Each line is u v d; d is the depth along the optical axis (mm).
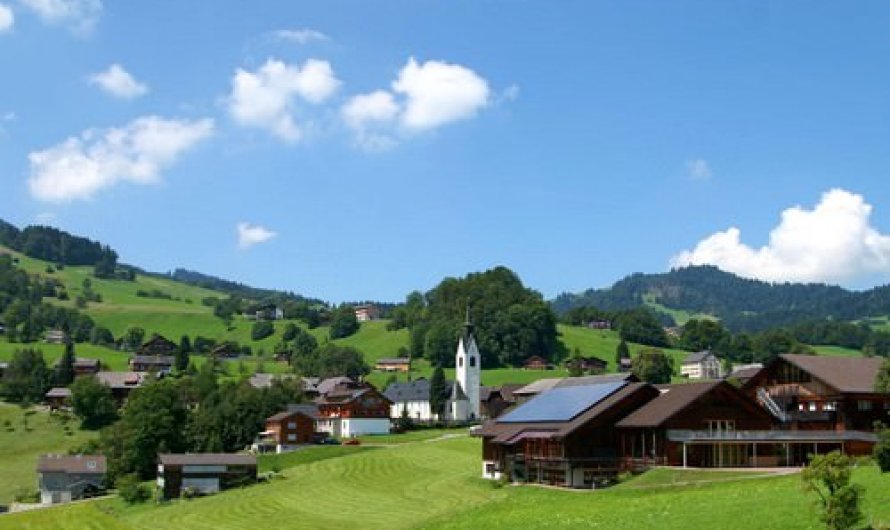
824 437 93250
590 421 96375
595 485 92625
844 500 49094
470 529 73750
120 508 129000
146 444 157625
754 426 96312
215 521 103125
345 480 124312
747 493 70312
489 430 114812
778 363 105875
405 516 92938
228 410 184250
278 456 158000
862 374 100812
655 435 93438
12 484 163000
